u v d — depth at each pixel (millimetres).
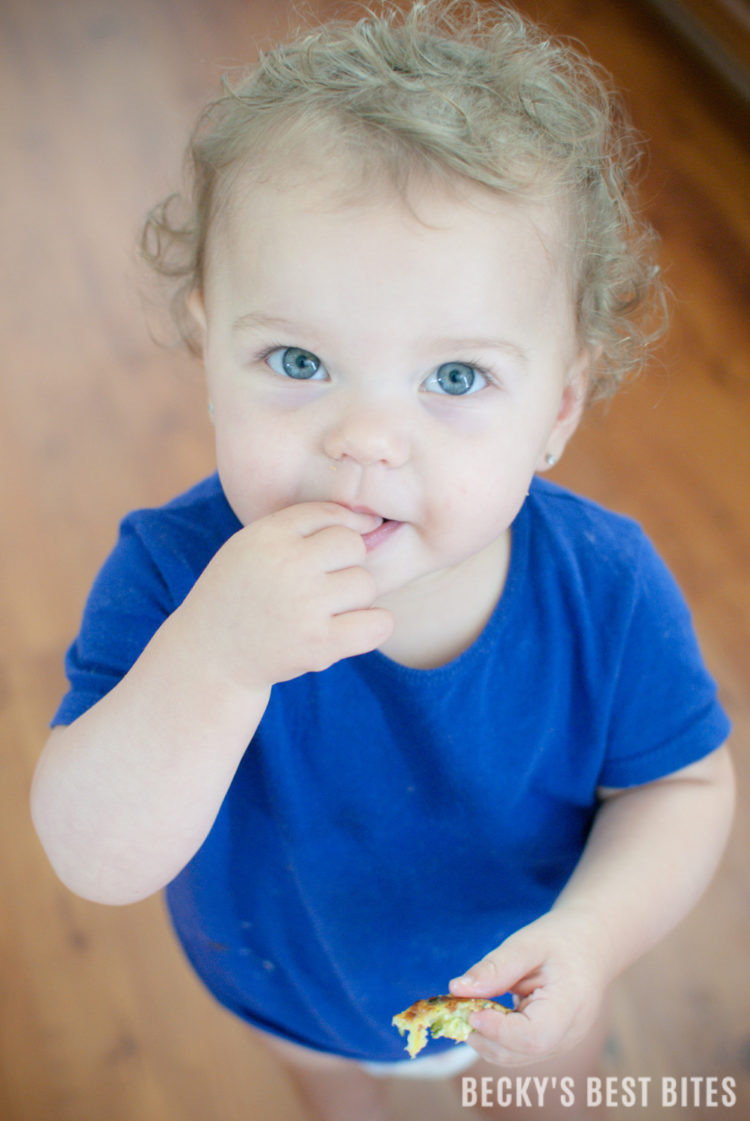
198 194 729
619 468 1686
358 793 783
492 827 812
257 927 886
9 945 1337
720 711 812
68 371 1867
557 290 635
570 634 755
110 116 2215
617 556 770
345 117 590
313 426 594
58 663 1555
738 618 1545
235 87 722
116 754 638
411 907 851
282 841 812
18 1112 1230
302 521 596
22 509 1711
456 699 739
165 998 1312
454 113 598
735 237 1940
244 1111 1243
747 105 2105
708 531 1628
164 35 2355
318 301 570
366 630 597
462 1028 693
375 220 562
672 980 1304
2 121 2221
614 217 754
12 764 1465
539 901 874
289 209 574
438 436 594
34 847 1400
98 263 1999
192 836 670
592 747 801
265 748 752
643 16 2258
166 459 1764
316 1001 929
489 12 825
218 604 603
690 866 794
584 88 773
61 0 2461
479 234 574
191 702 620
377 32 686
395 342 574
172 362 1875
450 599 733
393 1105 1229
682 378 1775
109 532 1687
